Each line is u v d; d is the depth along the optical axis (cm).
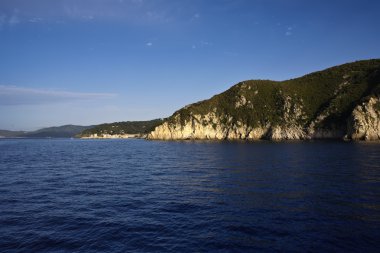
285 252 1445
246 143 12988
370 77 15638
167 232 1750
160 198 2605
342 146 9175
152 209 2248
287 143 12212
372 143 10588
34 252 1482
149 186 3198
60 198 2641
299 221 1877
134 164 5547
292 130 15712
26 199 2603
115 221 1966
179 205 2348
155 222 1936
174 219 1992
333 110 14950
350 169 4056
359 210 2084
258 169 4331
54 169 4809
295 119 16162
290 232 1694
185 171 4362
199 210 2191
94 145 15525
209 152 8088
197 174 4022
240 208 2212
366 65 17288
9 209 2267
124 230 1791
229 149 9088
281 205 2261
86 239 1652
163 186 3184
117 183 3409
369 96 13338
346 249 1456
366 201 2330
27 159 6838
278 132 16038
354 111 13050
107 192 2891
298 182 3184
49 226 1870
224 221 1920
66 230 1797
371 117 12725
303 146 9725
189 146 11562
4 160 6550
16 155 8212
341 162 4891
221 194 2705
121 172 4391
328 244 1517
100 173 4294
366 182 3105
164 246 1549
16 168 4962
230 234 1694
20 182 3503
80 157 7425
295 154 6712
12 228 1833
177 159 6356
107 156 7681
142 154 8150
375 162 4756
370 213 2008
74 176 4000
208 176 3812
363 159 5250
